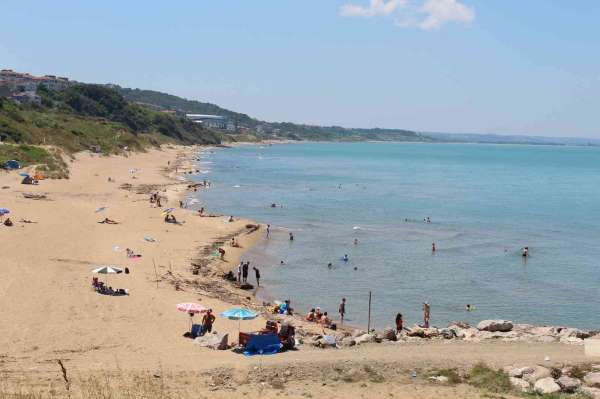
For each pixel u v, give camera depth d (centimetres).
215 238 6531
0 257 4578
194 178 13475
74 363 2606
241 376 2484
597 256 6444
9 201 7306
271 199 10412
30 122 14700
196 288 4447
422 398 2292
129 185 10431
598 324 4225
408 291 4953
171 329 3281
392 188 13025
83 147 14862
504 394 2344
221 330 3391
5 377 2353
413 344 3086
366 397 2292
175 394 2236
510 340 3161
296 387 2394
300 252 6256
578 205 10769
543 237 7531
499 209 10044
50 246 5247
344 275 5412
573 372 2542
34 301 3525
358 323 4131
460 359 2686
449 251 6512
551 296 4897
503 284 5241
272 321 3428
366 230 7638
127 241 5875
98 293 3844
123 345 2936
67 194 8519
